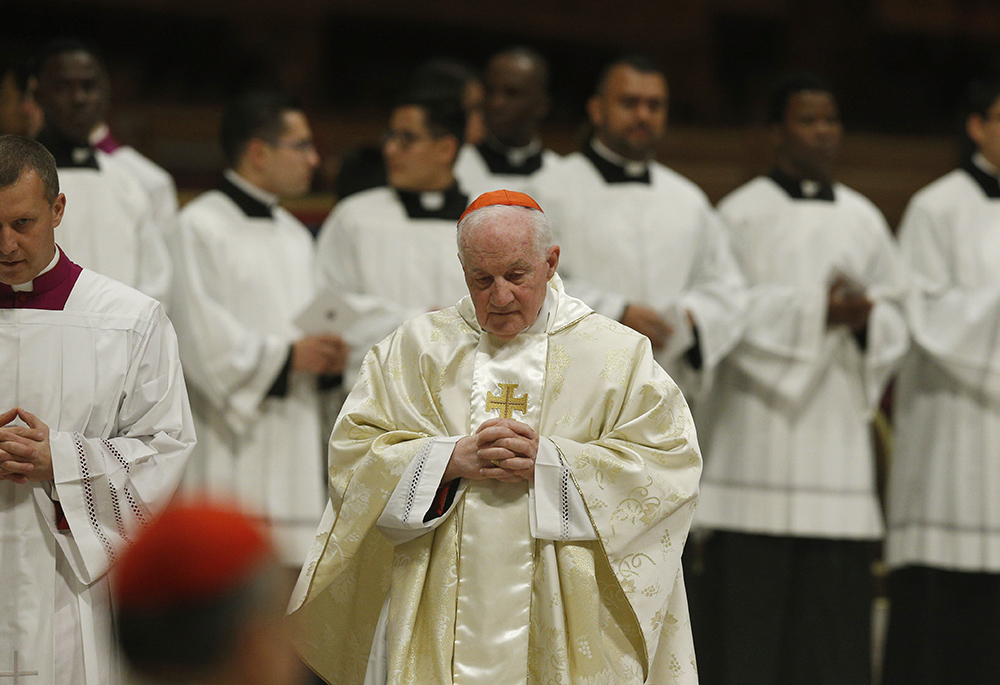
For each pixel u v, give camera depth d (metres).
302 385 21.58
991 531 22.80
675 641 12.97
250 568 5.38
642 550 12.54
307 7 43.06
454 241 22.75
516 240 12.23
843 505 22.30
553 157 26.48
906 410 24.11
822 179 23.75
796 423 22.45
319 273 23.02
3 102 24.31
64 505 13.41
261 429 21.30
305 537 21.22
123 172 20.62
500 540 12.41
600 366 12.91
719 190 40.41
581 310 13.28
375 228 22.72
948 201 24.05
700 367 21.50
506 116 25.41
